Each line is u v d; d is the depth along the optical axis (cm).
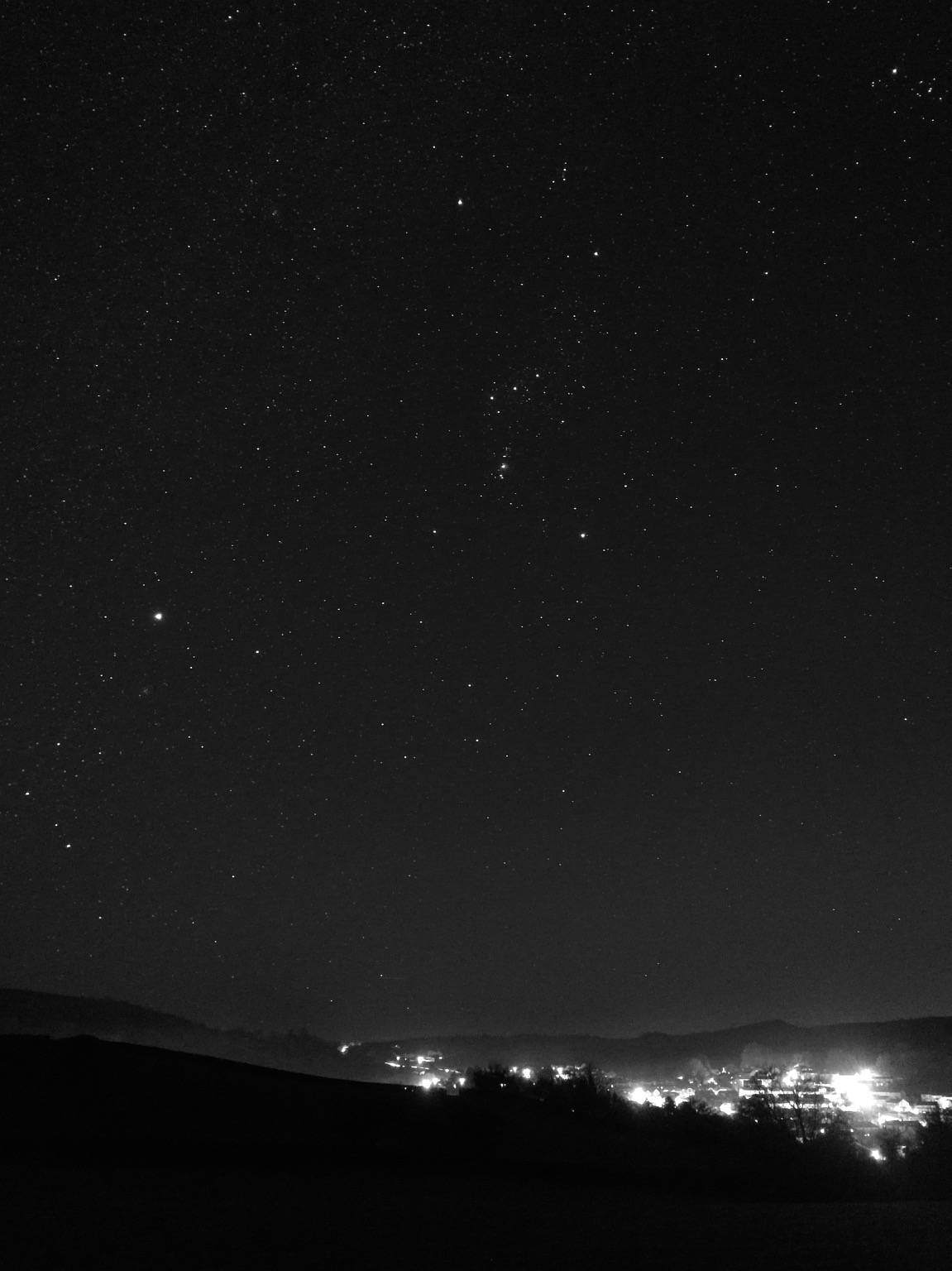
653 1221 1222
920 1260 976
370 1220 1159
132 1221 1082
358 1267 881
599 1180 1683
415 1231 1089
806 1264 951
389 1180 1558
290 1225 1099
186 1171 1538
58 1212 1126
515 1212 1270
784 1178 1748
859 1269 924
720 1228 1180
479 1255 958
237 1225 1082
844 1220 1281
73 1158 1597
